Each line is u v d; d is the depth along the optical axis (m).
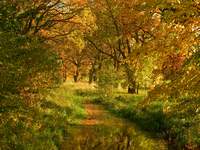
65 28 37.44
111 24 44.78
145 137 21.44
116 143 19.88
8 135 13.34
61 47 40.44
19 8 13.71
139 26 28.64
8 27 12.57
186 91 13.41
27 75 13.11
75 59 78.31
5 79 11.80
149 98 14.01
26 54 13.13
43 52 15.11
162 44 13.71
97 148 18.52
